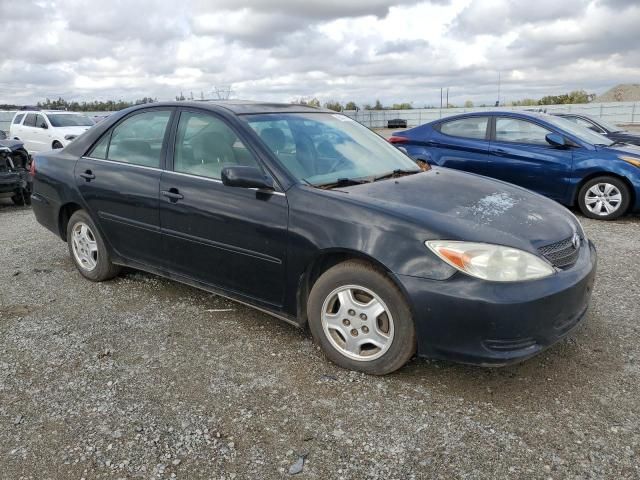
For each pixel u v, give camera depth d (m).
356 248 2.94
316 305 3.19
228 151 3.62
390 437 2.57
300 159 3.55
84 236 4.72
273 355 3.38
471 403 2.83
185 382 3.08
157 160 4.04
